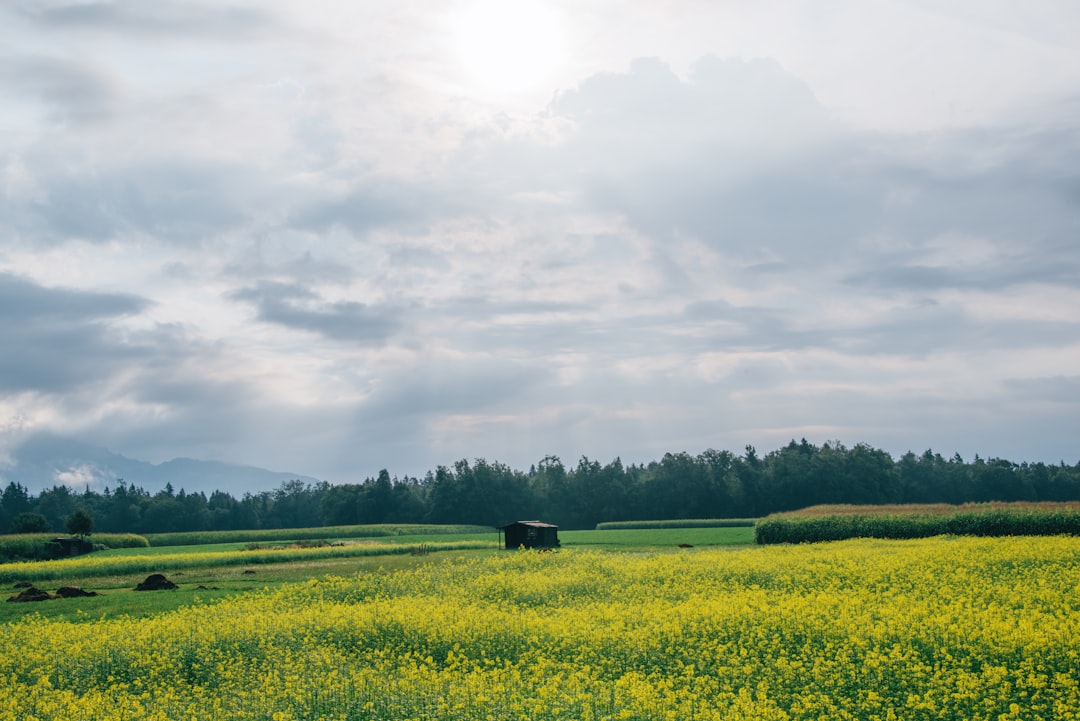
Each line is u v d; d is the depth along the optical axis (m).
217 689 21.11
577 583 37.94
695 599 29.81
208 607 36.12
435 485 190.38
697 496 182.88
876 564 38.41
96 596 47.69
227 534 131.38
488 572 46.25
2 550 95.25
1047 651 20.08
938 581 33.09
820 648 22.08
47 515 199.88
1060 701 16.92
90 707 18.44
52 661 24.25
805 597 31.05
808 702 17.19
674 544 88.06
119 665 23.83
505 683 19.31
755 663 20.52
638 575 39.34
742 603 27.12
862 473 176.38
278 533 134.75
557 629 24.97
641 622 26.27
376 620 27.52
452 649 24.23
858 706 17.27
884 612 25.09
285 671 21.80
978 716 16.17
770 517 83.56
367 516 195.38
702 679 19.20
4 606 44.16
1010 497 188.75
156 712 18.12
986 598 28.28
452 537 126.12
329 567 63.91
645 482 193.75
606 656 22.45
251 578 57.09
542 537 85.38
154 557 74.56
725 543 86.88
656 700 16.94
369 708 17.38
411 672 20.61
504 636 24.88
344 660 23.59
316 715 17.16
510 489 194.75
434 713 17.00
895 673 19.05
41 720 18.11
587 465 196.25
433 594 38.53
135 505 198.12
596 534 120.19
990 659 20.12
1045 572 34.66
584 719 16.05
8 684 22.05
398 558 69.62
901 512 79.31
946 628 22.52
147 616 34.41
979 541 50.81
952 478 194.88
